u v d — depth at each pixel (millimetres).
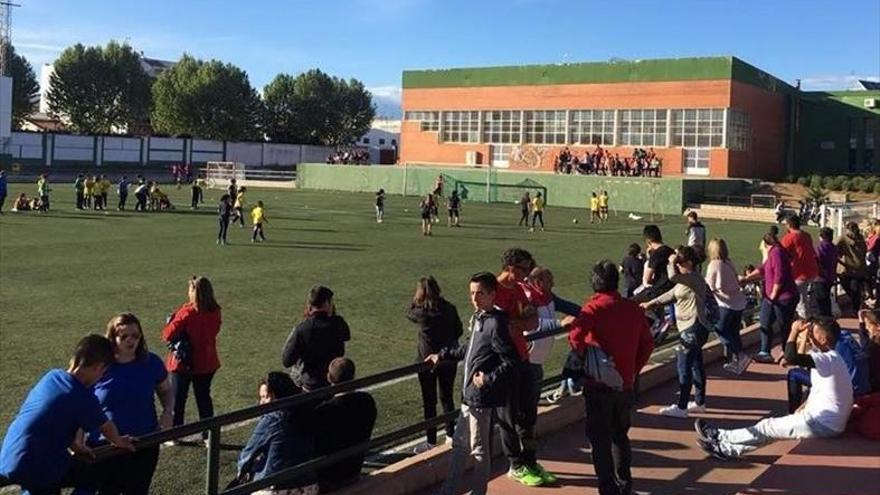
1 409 8773
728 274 10398
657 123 64688
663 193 53562
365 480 6398
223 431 8453
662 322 10391
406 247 27234
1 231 28500
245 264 21906
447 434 8094
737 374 10477
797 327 8070
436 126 76812
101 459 4895
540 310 8000
